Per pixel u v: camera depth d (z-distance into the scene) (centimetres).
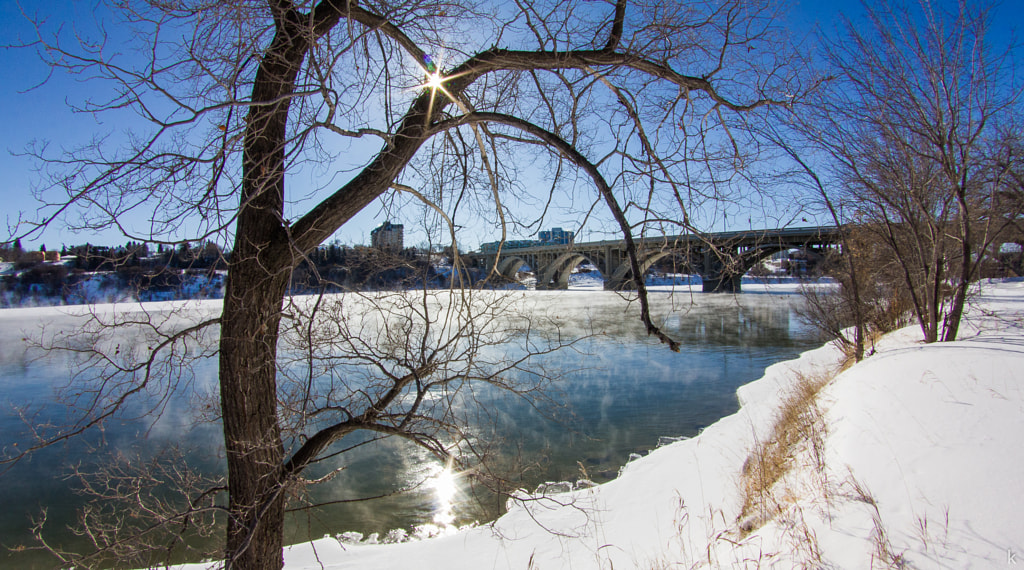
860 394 719
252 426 338
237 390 335
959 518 368
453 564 608
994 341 887
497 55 356
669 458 916
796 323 3098
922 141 991
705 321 3164
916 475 445
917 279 1258
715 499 681
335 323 353
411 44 364
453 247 367
